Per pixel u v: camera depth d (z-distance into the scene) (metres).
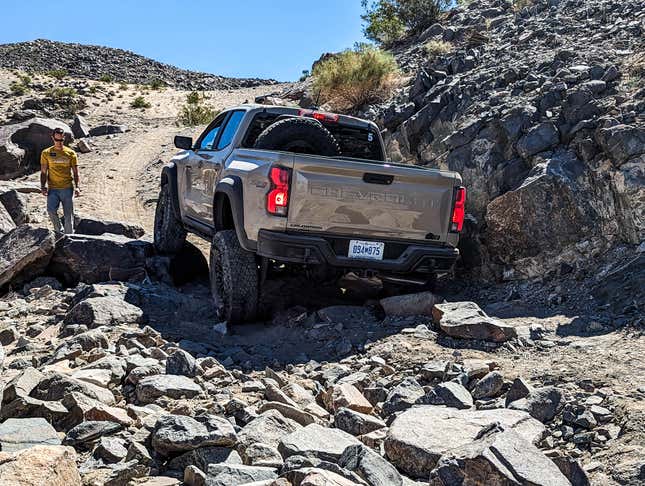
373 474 3.08
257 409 4.17
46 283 7.87
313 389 4.84
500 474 2.82
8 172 19.06
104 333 5.81
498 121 8.73
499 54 13.02
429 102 11.81
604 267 6.63
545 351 5.20
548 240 7.18
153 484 3.03
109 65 68.12
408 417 3.80
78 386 4.07
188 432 3.36
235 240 6.50
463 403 4.22
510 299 6.97
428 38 22.78
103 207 13.95
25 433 3.39
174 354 4.84
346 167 6.09
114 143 22.98
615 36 10.89
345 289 7.95
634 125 7.00
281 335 6.31
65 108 36.16
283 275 8.13
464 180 8.77
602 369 4.55
